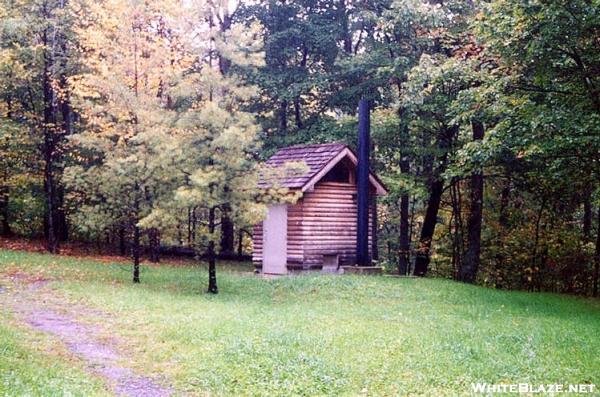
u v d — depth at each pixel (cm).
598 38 1528
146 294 1656
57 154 2745
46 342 1101
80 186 1966
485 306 1661
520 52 1582
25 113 2731
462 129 2588
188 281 1983
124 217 1912
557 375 920
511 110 1670
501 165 2227
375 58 2706
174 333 1160
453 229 3178
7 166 2802
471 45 2208
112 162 1775
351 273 2245
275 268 2338
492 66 1959
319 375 905
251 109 3145
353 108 3062
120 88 1852
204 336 1127
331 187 2366
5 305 1445
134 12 2088
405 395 833
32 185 2866
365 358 1001
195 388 873
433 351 1058
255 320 1287
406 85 2217
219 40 1750
